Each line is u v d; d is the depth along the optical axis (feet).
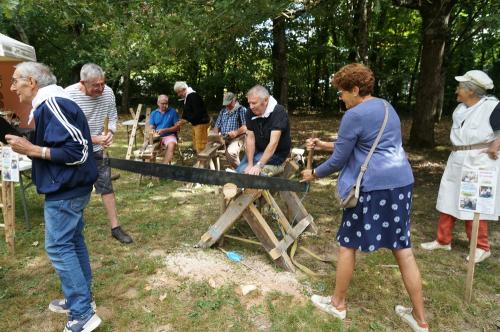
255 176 8.98
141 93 65.05
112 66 22.71
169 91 64.80
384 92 55.98
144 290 9.75
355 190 7.71
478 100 11.07
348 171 7.97
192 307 9.16
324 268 11.16
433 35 26.03
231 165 18.67
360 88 7.80
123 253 11.87
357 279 10.43
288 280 10.33
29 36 41.19
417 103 28.12
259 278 10.44
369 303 9.41
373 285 10.16
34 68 7.39
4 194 11.28
